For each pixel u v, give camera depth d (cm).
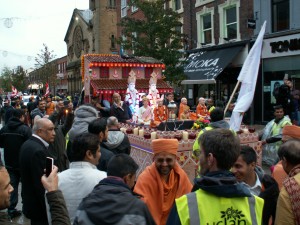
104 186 262
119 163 286
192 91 2327
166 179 393
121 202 248
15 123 689
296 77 1633
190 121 914
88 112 539
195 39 2297
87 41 5206
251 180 348
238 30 1961
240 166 337
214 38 2141
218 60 1969
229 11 2050
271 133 736
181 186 393
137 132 859
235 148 247
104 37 4619
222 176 243
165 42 2086
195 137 761
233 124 739
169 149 383
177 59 2056
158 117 1047
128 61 1611
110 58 1661
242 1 1922
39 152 426
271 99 1773
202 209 239
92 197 254
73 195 325
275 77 1753
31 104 1708
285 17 1697
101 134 478
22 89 6956
